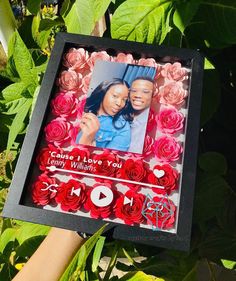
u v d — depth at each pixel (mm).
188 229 625
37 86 1007
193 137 672
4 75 1079
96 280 888
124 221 643
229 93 1104
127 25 863
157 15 867
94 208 649
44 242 828
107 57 751
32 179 674
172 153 677
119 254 1034
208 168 944
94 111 708
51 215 648
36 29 1138
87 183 667
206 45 962
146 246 1009
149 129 694
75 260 673
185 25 871
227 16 909
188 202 636
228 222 931
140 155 678
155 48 743
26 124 1067
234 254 970
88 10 892
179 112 706
